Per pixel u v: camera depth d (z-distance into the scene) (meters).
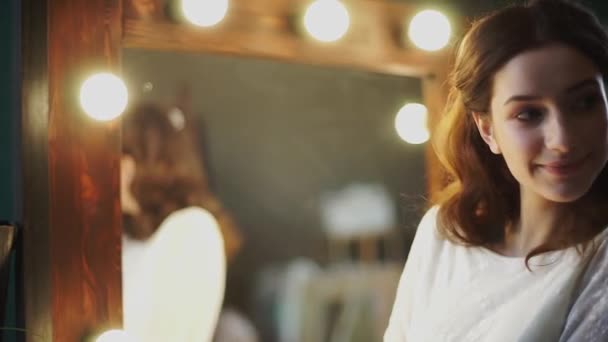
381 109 1.23
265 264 1.21
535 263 0.81
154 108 1.12
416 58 1.22
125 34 1.04
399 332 0.95
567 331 0.75
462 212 0.91
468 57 0.82
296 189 1.23
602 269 0.75
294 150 1.23
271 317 1.21
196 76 1.15
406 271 0.97
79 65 1.00
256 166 1.22
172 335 1.12
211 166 1.17
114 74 1.02
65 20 1.00
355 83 1.23
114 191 1.02
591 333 0.73
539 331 0.76
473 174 0.92
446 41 1.23
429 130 1.22
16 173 1.05
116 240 1.02
